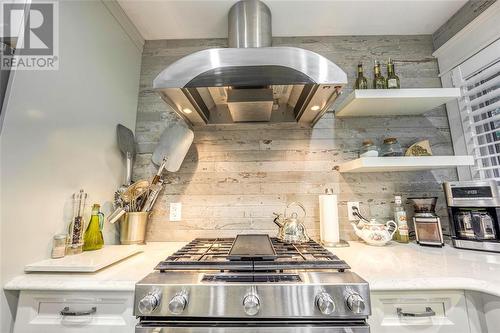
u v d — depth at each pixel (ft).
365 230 4.22
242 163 4.92
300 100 4.17
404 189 4.79
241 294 2.25
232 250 3.13
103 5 4.14
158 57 5.33
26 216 2.74
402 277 2.53
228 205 4.80
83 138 3.65
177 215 4.79
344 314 2.22
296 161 4.91
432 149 4.90
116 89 4.49
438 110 5.05
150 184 4.64
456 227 3.98
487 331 2.37
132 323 2.47
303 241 3.81
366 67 5.18
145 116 5.16
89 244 3.60
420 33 5.24
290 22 4.90
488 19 4.12
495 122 4.29
